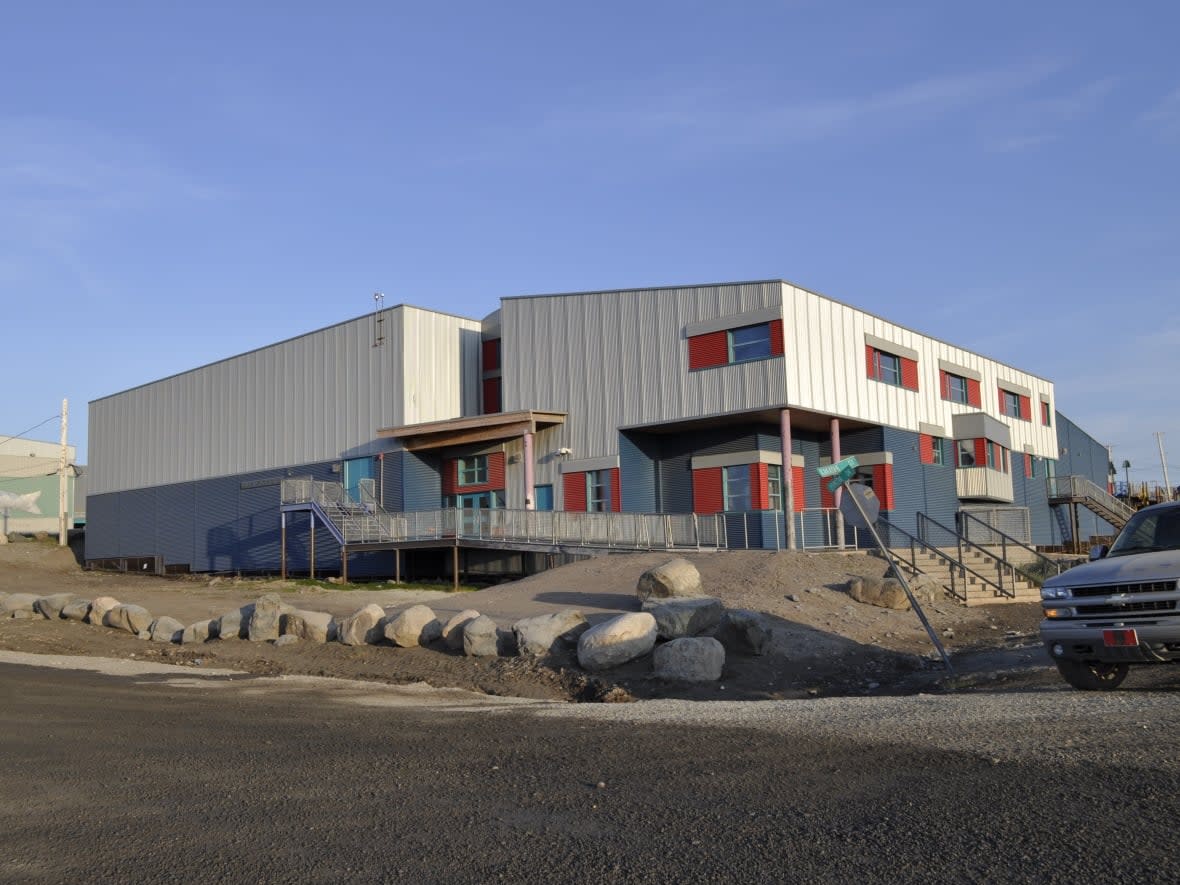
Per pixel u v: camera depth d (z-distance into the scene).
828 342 30.78
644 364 31.86
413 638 15.91
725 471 31.89
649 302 31.98
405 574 35.12
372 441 36.91
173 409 46.09
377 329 37.25
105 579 38.09
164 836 5.03
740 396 29.62
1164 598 8.98
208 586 31.69
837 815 4.92
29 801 5.88
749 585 20.14
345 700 11.09
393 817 5.28
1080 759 5.75
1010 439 40.97
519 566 32.53
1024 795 5.05
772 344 29.23
